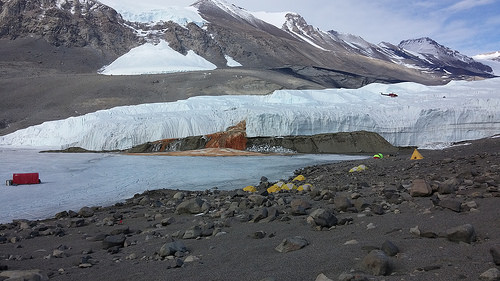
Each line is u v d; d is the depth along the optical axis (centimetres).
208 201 1462
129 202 1755
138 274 602
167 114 7031
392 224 712
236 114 6850
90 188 2408
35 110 11675
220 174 3023
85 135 6438
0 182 2752
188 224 1049
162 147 6075
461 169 1516
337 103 7256
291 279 492
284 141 5981
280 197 1311
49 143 7269
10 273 599
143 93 13750
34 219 1527
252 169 3362
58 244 941
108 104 12331
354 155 5250
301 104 7275
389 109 6419
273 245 693
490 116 5819
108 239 866
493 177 1098
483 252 480
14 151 6225
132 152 6000
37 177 2670
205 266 609
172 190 2070
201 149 5741
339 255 562
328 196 1173
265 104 7469
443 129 5956
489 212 681
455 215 711
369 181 1598
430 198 909
